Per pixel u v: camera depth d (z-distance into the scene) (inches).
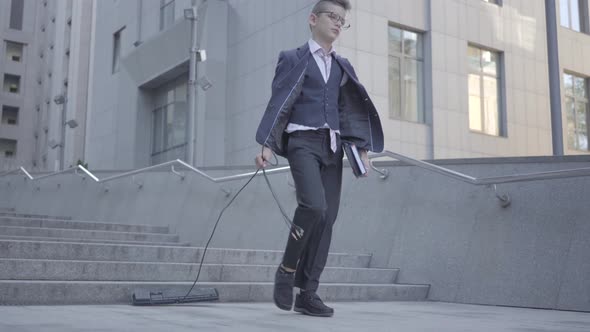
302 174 133.0
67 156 1304.1
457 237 232.2
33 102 2030.0
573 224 199.0
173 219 393.1
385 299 217.0
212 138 676.1
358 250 272.2
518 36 677.9
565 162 207.9
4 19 2015.3
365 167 143.9
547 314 171.3
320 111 135.9
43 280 179.5
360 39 557.9
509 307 200.2
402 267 246.7
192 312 140.6
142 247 232.8
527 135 665.0
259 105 634.8
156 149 882.1
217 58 692.7
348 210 289.1
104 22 1054.4
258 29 649.0
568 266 193.9
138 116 887.1
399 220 261.0
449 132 601.9
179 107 830.5
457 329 119.5
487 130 642.2
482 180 217.3
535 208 211.8
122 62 930.1
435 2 612.4
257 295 189.0
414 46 605.6
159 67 824.9
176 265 199.8
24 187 595.8
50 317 120.3
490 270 214.5
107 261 207.5
